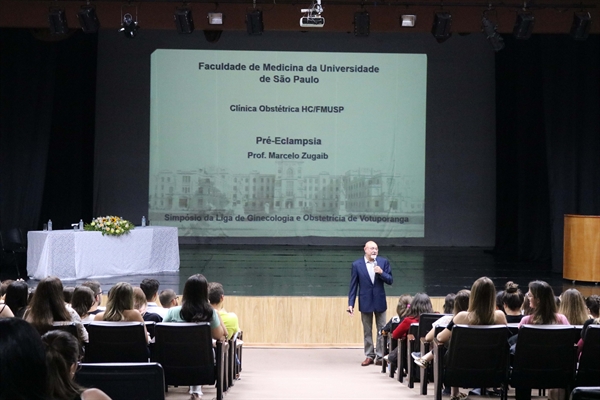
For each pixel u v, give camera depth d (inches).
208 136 563.2
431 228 585.9
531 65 531.8
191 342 183.6
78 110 540.1
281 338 354.3
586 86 465.7
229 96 562.6
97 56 568.1
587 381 180.7
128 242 419.8
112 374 115.3
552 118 470.6
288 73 562.6
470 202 587.8
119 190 573.9
